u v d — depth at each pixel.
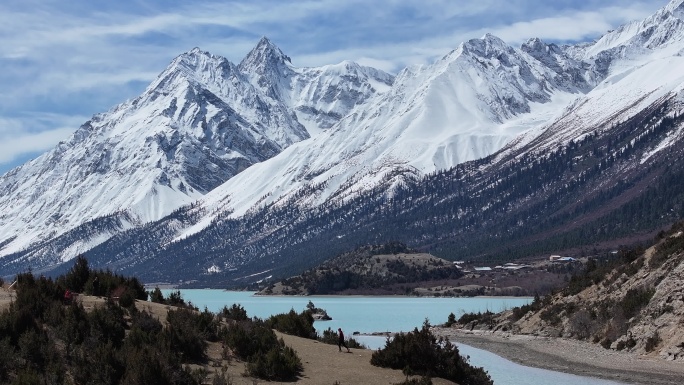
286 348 54.41
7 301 54.88
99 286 65.06
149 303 63.19
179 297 71.06
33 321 48.78
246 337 54.84
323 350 61.03
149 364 44.53
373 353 58.00
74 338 48.75
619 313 82.25
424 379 50.62
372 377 52.66
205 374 48.03
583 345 82.88
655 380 61.81
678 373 64.12
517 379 64.94
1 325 47.25
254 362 51.84
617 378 63.62
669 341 71.88
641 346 74.88
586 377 64.94
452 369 55.84
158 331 52.47
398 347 56.69
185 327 53.22
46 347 46.19
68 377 44.28
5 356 44.06
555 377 65.62
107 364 45.12
